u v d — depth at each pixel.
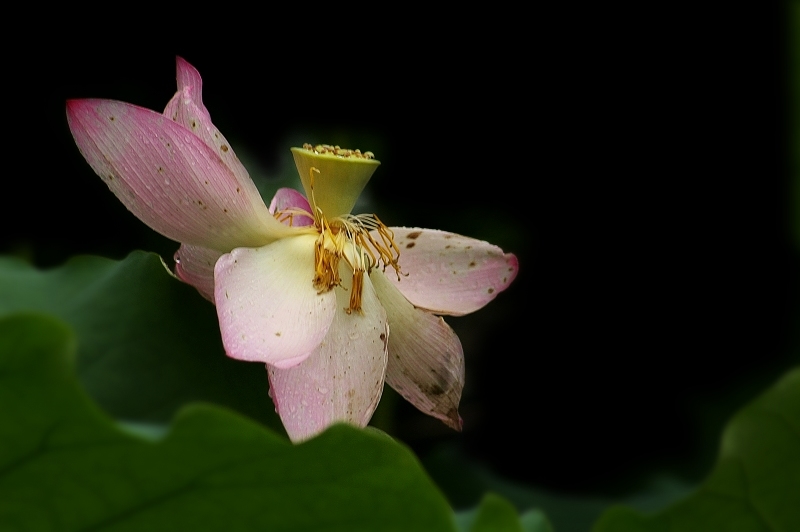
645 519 1.01
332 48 2.04
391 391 1.22
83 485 0.95
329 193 1.12
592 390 1.67
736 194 1.97
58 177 1.63
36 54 1.79
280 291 1.08
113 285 1.01
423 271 1.15
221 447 0.94
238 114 1.97
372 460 0.96
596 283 1.88
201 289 1.10
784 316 1.78
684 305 1.82
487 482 1.27
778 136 1.99
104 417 0.93
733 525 1.01
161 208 1.08
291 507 0.97
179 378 1.00
